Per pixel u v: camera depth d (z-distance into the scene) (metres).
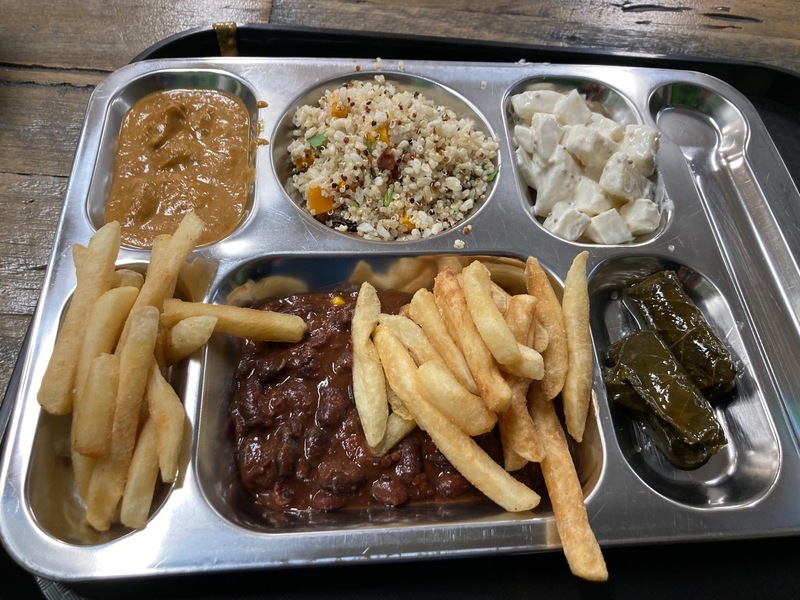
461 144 0.32
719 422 0.27
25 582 0.22
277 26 0.36
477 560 0.23
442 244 0.29
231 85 0.33
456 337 0.24
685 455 0.26
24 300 0.29
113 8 0.38
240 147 0.32
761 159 0.34
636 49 0.40
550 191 0.31
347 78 0.34
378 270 0.30
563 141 0.32
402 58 0.37
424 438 0.25
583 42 0.40
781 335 0.29
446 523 0.22
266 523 0.23
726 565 0.24
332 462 0.24
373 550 0.21
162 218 0.29
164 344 0.24
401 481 0.24
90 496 0.21
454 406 0.22
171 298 0.25
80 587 0.21
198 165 0.31
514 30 0.40
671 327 0.28
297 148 0.32
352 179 0.30
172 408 0.22
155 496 0.22
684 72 0.37
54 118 0.34
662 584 0.23
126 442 0.21
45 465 0.22
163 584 0.22
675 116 0.37
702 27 0.41
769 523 0.24
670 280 0.29
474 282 0.24
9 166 0.32
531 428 0.23
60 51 0.36
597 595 0.23
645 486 0.24
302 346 0.27
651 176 0.33
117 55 0.36
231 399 0.26
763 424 0.27
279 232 0.29
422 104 0.33
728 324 0.29
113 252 0.24
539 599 0.22
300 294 0.30
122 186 0.30
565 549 0.21
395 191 0.31
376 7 0.40
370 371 0.24
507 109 0.35
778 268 0.31
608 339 0.30
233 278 0.28
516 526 0.22
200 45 0.35
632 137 0.32
